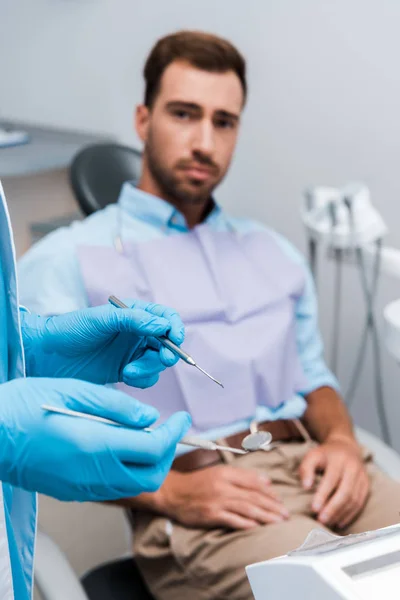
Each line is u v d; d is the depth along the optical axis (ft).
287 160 6.10
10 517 2.25
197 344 3.84
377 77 5.39
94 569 3.70
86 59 7.56
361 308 5.84
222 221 4.42
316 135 5.86
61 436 1.84
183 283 4.00
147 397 3.65
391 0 5.16
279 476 3.70
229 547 3.30
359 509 3.59
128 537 4.76
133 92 7.25
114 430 1.88
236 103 4.11
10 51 8.28
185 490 3.47
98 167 5.20
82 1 7.32
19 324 2.08
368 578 1.46
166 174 4.12
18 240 7.15
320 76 5.71
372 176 5.61
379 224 4.09
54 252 3.94
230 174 6.52
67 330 2.42
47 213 7.26
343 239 4.04
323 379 4.35
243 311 4.01
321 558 1.54
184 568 3.40
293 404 4.06
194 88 3.99
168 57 4.07
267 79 6.06
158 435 1.95
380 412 5.95
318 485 3.63
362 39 5.40
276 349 3.98
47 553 3.08
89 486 1.90
